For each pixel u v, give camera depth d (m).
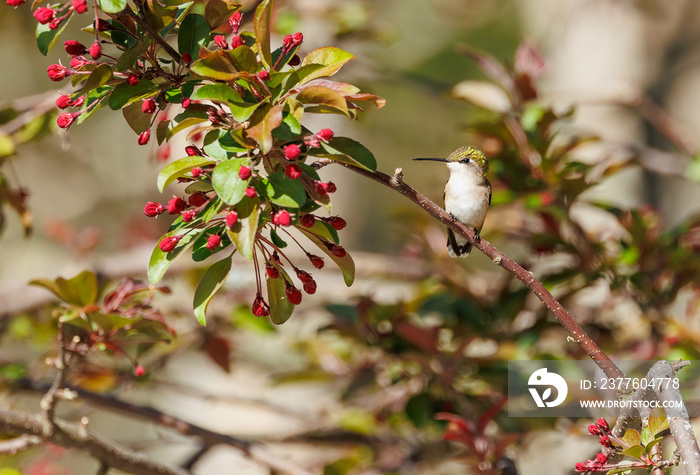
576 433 4.51
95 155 12.70
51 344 5.67
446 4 13.30
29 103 5.01
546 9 9.39
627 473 2.82
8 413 3.67
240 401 5.72
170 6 2.71
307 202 2.65
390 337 5.09
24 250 11.54
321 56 2.68
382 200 13.03
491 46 13.73
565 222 5.08
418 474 5.31
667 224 9.25
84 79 2.65
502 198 5.08
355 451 5.71
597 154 6.71
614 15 7.64
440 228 6.28
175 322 5.73
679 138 6.32
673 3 9.28
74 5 2.49
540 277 5.16
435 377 4.84
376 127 12.70
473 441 4.10
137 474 4.02
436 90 7.09
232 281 6.02
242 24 4.28
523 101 5.32
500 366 5.06
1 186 4.66
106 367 5.36
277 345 8.02
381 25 7.27
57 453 5.44
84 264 6.25
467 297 5.42
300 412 6.15
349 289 6.62
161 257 2.59
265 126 2.35
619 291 5.20
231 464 7.71
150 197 12.05
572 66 7.97
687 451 2.34
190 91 2.65
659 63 9.22
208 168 2.62
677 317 5.62
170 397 7.84
